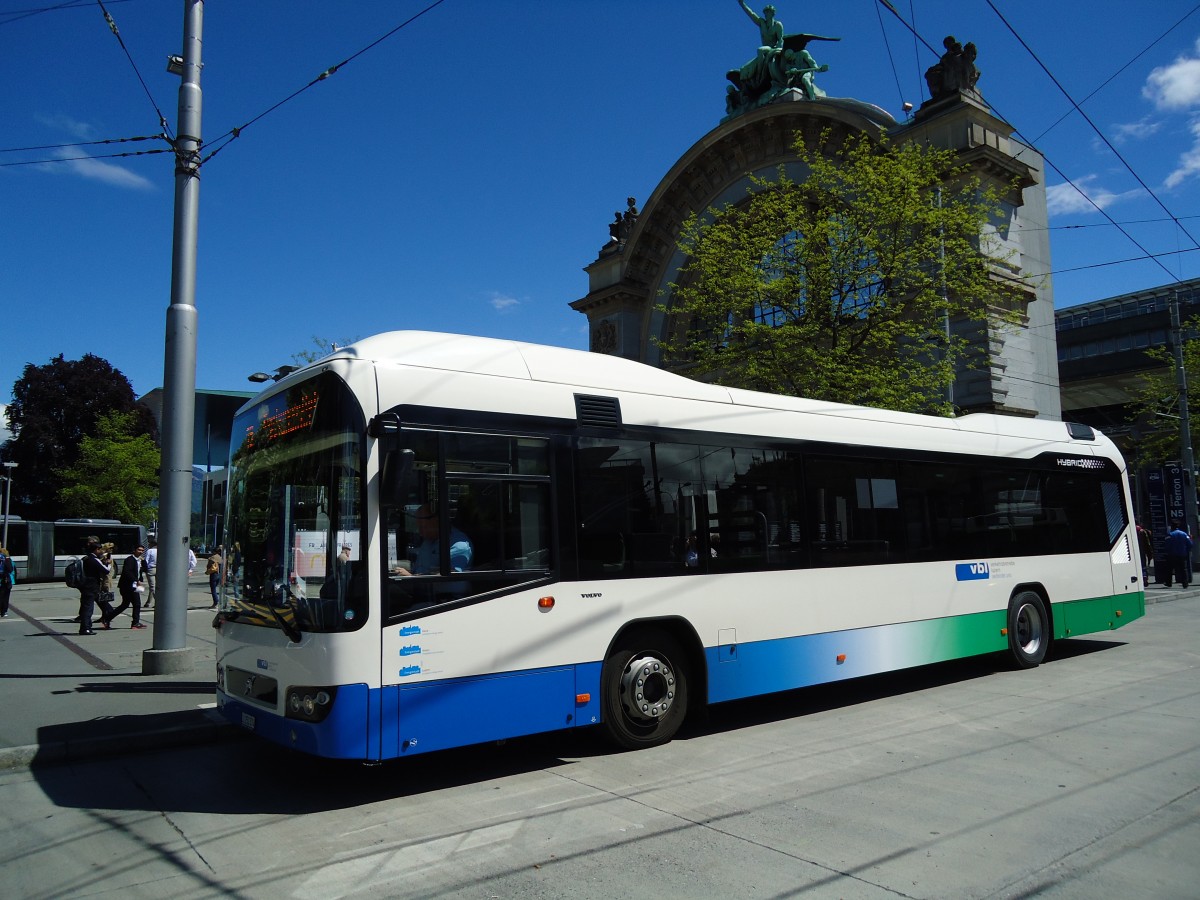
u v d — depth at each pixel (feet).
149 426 212.84
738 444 27.99
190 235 37.96
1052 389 91.61
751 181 108.17
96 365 207.72
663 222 120.67
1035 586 38.01
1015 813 18.44
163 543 36.65
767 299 69.72
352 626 19.25
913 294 68.74
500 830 17.94
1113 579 42.01
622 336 123.03
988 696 31.50
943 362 67.05
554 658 22.52
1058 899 14.17
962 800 19.38
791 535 28.84
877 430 32.63
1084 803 19.03
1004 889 14.58
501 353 23.63
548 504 23.15
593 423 24.48
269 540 21.99
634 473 25.09
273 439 22.59
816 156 76.59
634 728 24.38
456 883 15.16
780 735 26.23
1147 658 39.81
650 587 24.77
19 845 17.57
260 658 21.29
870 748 24.27
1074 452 41.47
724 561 26.73
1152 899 14.16
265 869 16.05
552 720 22.35
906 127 89.45
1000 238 85.71
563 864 15.94
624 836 17.38
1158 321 171.83
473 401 22.21
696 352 78.07
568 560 23.15
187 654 36.50
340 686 19.03
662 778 21.61
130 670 37.45
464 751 24.89
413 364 21.70
